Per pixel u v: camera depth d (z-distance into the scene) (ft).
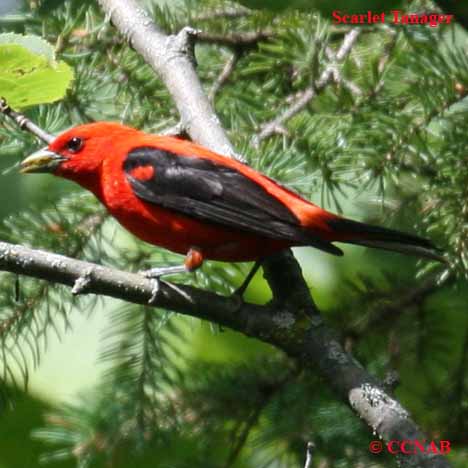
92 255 36.45
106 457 37.42
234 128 38.83
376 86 37.55
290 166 35.94
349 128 35.94
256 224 32.50
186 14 42.29
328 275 48.01
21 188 46.09
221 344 47.03
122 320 37.88
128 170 34.99
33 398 46.34
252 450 39.88
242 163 35.32
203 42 41.75
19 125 36.45
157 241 35.63
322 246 31.19
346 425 36.76
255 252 33.19
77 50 40.37
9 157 46.57
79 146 36.04
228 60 42.83
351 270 47.88
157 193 34.37
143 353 37.60
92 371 46.57
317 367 29.60
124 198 35.12
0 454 46.11
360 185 36.55
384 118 35.70
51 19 40.78
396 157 35.42
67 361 46.52
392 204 37.55
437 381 39.55
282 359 38.22
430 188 35.58
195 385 37.86
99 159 35.73
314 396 37.40
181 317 40.34
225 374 38.14
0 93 28.86
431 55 36.50
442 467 27.12
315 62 38.50
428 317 38.65
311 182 35.91
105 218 37.22
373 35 40.60
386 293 38.68
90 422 37.65
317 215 32.01
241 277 40.93
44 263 29.27
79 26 41.29
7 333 36.73
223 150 35.88
